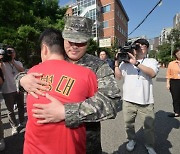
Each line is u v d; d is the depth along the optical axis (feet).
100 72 5.45
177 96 20.21
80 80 4.87
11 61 15.64
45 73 5.03
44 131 4.69
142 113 12.44
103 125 18.03
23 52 53.42
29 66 53.52
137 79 12.22
